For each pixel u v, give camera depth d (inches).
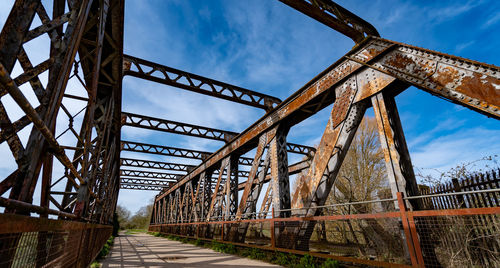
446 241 193.2
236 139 545.0
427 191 294.7
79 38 121.8
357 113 257.1
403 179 196.7
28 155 97.7
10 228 52.1
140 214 3228.3
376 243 260.7
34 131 101.7
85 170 178.2
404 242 181.0
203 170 723.4
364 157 505.7
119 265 293.9
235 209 533.0
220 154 625.0
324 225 374.0
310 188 289.4
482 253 180.2
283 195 360.2
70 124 194.2
